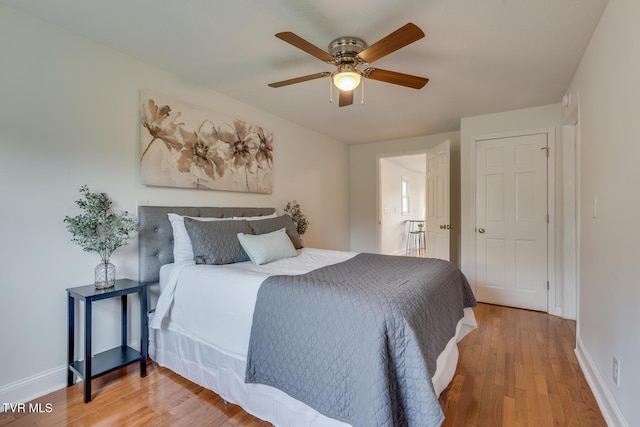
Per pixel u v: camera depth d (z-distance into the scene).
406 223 7.90
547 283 3.29
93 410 1.67
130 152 2.21
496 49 2.10
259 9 1.69
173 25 1.85
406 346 1.22
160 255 2.32
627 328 1.41
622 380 1.46
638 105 1.30
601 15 1.72
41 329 1.81
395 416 1.16
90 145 2.01
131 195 2.22
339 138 4.74
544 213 3.30
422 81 2.03
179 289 1.98
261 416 1.55
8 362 1.69
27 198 1.75
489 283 3.59
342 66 1.94
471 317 2.34
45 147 1.82
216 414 1.64
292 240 2.92
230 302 1.71
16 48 1.71
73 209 1.93
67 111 1.91
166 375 2.02
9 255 1.70
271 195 3.52
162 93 2.40
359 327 1.26
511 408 1.69
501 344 2.52
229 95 2.95
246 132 3.13
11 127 1.70
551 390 1.86
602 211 1.76
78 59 1.95
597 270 1.86
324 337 1.34
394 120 3.77
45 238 1.82
